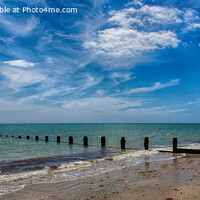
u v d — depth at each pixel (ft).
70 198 20.40
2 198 20.98
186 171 30.60
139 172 30.99
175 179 25.75
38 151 65.00
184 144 82.74
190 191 20.75
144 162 40.22
